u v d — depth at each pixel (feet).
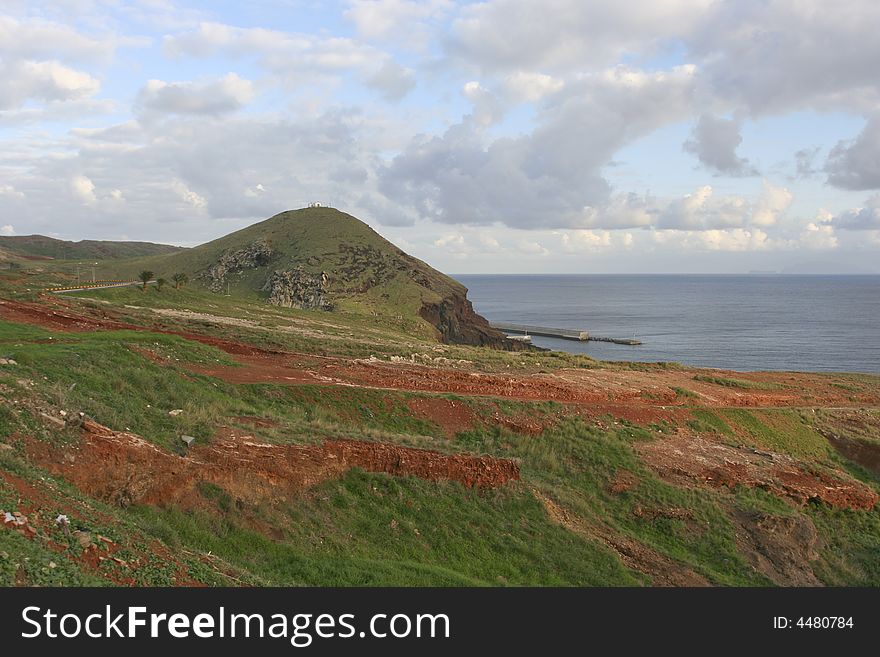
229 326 143.33
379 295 439.22
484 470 61.31
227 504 44.75
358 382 93.61
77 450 41.22
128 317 128.67
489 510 58.29
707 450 87.15
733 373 163.63
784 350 383.04
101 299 171.53
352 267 480.23
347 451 56.39
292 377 89.66
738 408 109.19
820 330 504.02
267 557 42.14
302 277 452.35
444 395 88.84
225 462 47.96
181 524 41.01
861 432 109.91
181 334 113.39
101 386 58.03
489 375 111.86
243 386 79.36
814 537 70.08
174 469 44.14
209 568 36.29
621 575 55.31
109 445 42.65
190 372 77.30
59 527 31.55
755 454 89.61
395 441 64.54
